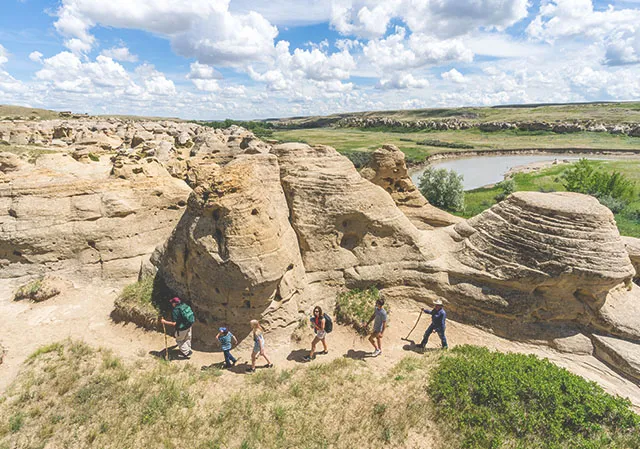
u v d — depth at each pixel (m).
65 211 16.58
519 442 9.34
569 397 10.50
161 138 50.09
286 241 14.57
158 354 12.70
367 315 14.95
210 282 12.92
